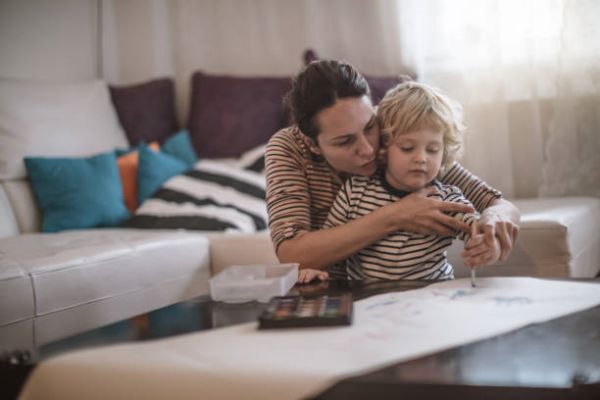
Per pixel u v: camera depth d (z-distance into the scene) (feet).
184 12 9.61
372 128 3.83
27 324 4.52
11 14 8.71
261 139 8.46
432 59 8.07
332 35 8.83
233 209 6.98
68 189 7.30
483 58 7.69
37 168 7.32
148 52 9.78
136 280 5.34
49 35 9.18
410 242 3.86
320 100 3.70
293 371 2.12
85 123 8.18
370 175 4.05
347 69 3.83
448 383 1.97
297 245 3.90
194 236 6.08
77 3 9.55
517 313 2.70
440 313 2.77
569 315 2.66
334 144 3.79
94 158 7.71
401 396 1.99
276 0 9.12
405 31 8.18
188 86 9.69
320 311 2.75
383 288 3.46
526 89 7.66
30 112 7.68
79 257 4.95
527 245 4.98
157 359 2.35
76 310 4.86
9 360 2.50
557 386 1.90
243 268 3.72
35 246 5.54
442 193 3.95
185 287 5.84
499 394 1.93
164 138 9.04
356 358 2.23
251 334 2.65
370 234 3.74
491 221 3.46
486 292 3.13
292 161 4.29
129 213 7.65
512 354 2.21
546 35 7.47
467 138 7.81
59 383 2.35
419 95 3.78
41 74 9.09
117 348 2.55
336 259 3.85
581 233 5.36
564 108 7.27
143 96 9.04
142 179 7.78
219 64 9.54
